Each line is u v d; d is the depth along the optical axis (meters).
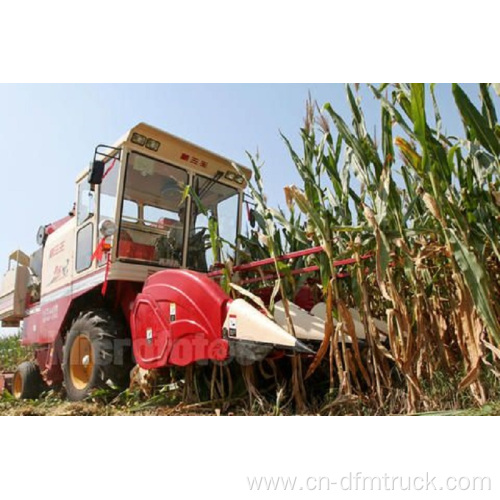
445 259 3.63
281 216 3.96
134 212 5.03
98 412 4.14
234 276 4.69
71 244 5.84
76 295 5.37
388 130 3.41
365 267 3.71
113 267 4.72
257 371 4.18
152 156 5.04
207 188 5.58
